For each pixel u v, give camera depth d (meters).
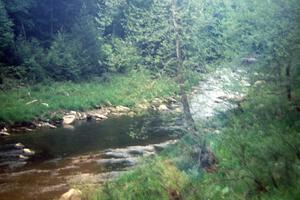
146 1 11.67
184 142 11.51
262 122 9.15
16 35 44.06
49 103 31.44
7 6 41.94
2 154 19.02
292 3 8.85
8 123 25.89
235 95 10.57
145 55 11.56
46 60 39.25
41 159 18.17
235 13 10.12
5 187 14.02
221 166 9.37
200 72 10.96
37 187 13.91
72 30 44.50
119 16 12.16
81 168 16.22
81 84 39.03
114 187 10.38
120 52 11.72
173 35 10.91
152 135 21.23
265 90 9.52
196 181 8.80
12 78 35.56
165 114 11.60
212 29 11.06
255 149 7.75
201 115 10.81
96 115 30.52
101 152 18.91
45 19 47.38
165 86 11.51
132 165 15.84
